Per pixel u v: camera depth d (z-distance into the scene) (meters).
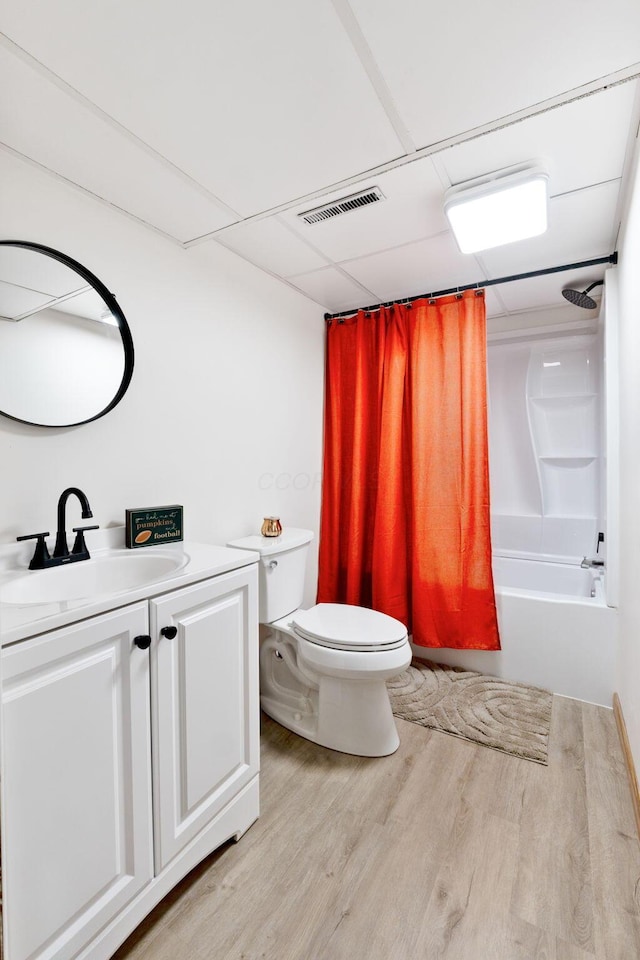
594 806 1.52
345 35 0.97
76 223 1.47
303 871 1.28
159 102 1.15
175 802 1.17
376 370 2.69
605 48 1.00
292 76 1.07
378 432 2.67
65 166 1.38
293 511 2.53
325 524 2.78
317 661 1.77
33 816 0.86
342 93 1.13
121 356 1.59
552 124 1.24
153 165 1.39
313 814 1.50
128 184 1.47
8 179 1.30
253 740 1.45
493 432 3.23
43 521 1.38
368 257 2.08
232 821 1.36
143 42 0.98
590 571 2.59
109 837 1.01
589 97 1.14
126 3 0.89
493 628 2.37
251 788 1.44
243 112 1.19
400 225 1.79
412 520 2.54
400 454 2.56
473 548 2.40
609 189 1.56
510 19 0.94
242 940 1.10
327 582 2.75
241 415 2.14
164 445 1.77
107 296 1.54
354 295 2.57
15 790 0.83
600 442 2.83
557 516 3.03
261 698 2.15
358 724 1.81
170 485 1.79
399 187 1.53
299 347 2.55
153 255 1.72
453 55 1.02
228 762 1.35
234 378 2.10
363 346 2.68
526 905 1.18
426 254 2.05
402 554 2.56
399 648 1.77
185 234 1.78
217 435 2.01
